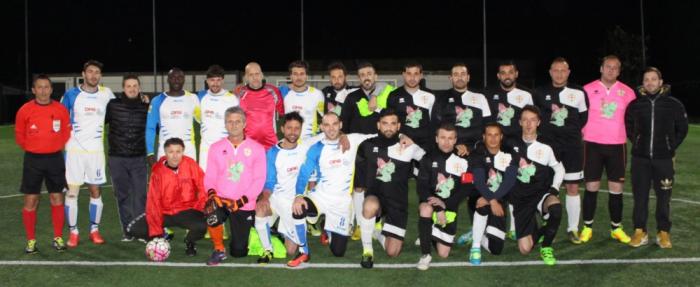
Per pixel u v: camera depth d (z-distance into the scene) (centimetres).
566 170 596
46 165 554
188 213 551
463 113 600
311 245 591
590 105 603
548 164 536
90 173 588
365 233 511
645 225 570
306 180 532
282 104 666
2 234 630
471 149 557
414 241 605
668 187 558
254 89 640
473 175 528
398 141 535
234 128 532
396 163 531
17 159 1281
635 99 573
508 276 480
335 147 531
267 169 536
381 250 568
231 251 540
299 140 575
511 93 609
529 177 536
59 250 564
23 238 612
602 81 604
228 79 2753
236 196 536
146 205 562
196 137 1609
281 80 2647
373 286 456
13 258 536
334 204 532
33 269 502
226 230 657
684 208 739
